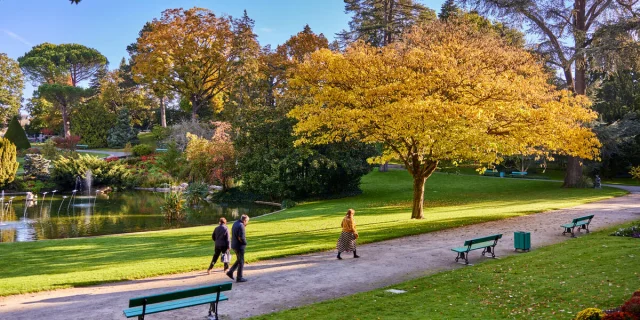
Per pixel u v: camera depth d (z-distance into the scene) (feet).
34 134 324.39
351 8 192.24
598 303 29.99
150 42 227.40
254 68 221.87
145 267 47.03
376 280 40.91
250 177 135.33
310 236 66.95
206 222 98.84
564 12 134.41
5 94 251.60
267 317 29.76
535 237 60.29
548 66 138.21
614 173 184.44
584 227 62.90
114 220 100.48
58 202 134.62
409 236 64.69
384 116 68.95
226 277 43.29
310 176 131.54
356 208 110.63
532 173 198.08
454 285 36.96
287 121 135.33
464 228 69.92
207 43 234.17
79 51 356.18
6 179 156.35
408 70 69.82
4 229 88.28
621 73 177.37
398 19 181.27
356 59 73.56
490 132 74.43
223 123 171.53
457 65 71.97
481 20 163.84
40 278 42.80
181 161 176.24
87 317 31.22
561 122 72.84
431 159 75.92
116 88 286.87
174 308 29.01
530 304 31.04
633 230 56.13
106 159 200.95
